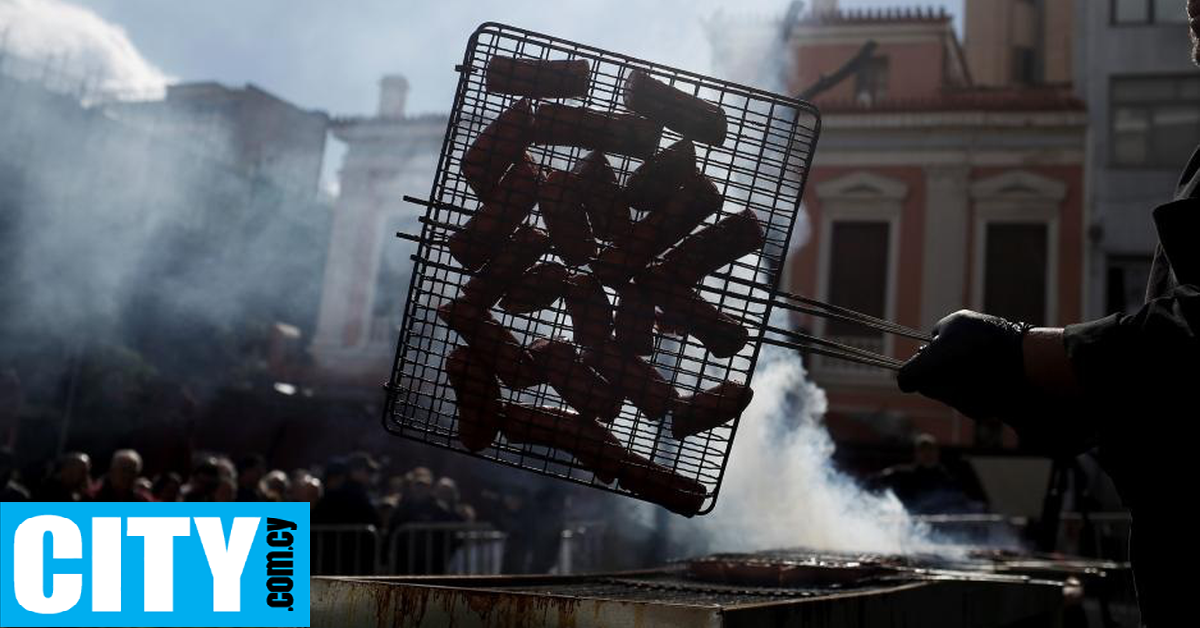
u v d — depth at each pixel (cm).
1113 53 1798
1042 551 666
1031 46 3266
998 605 279
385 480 1388
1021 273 1748
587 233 185
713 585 274
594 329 182
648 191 183
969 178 1781
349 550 696
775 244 190
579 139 184
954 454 1316
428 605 190
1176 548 134
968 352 148
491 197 183
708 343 184
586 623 174
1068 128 1752
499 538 934
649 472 180
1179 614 133
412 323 187
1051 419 149
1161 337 132
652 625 167
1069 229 1734
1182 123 1753
